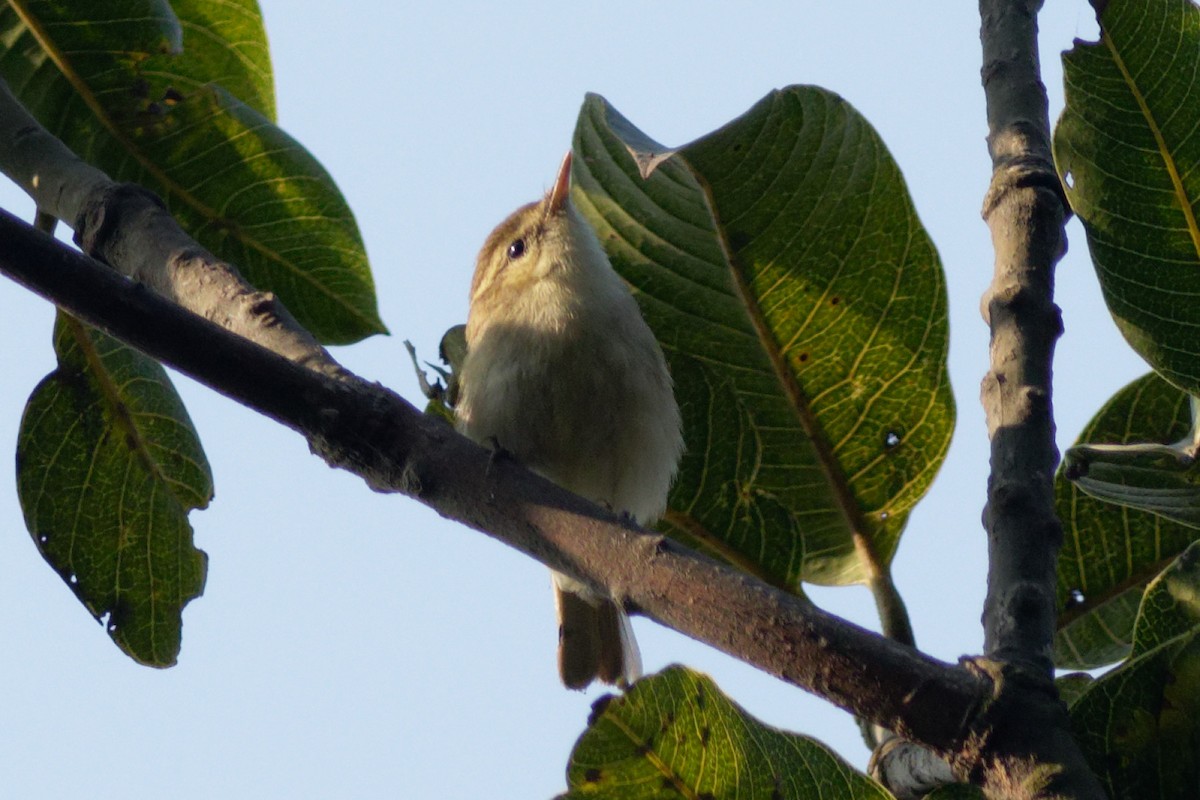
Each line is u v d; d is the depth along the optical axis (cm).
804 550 623
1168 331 520
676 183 640
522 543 456
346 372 495
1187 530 603
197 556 732
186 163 754
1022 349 513
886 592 618
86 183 597
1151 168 523
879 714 397
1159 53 524
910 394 628
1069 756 384
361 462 477
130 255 572
